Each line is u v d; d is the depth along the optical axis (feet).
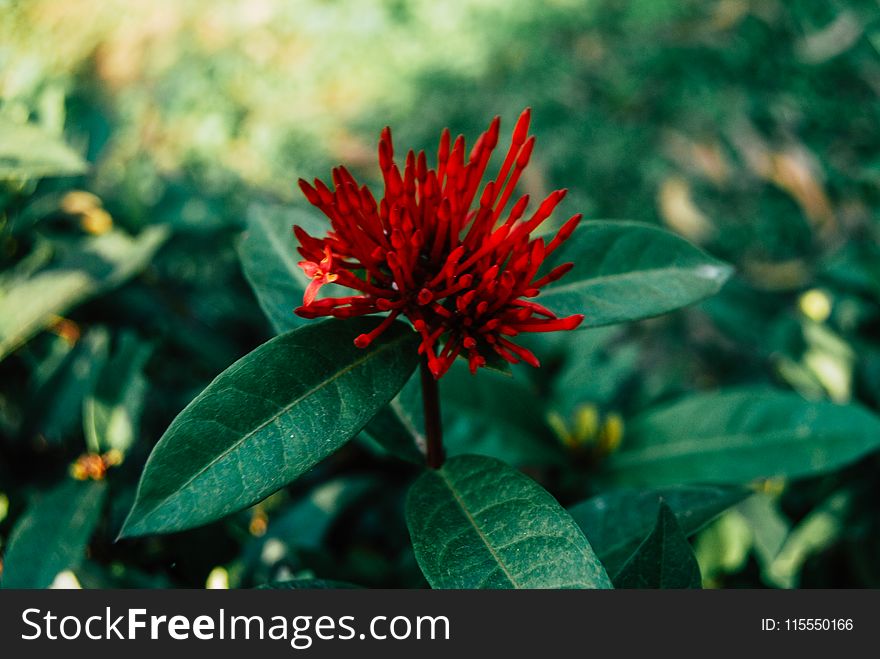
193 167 3.89
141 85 4.45
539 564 0.77
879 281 1.71
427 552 0.80
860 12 3.37
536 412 1.36
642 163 3.79
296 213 1.12
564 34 4.53
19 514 1.28
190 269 1.72
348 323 0.83
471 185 0.81
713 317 2.07
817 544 1.53
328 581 0.91
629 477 1.33
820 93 3.82
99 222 1.50
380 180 3.91
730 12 4.33
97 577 1.10
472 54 4.47
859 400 1.63
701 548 1.53
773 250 3.29
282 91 4.40
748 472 1.27
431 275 0.81
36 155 1.19
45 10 4.76
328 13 4.75
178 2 4.80
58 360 1.34
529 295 0.78
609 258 0.95
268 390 0.78
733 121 3.78
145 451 1.45
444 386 1.33
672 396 1.76
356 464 1.67
